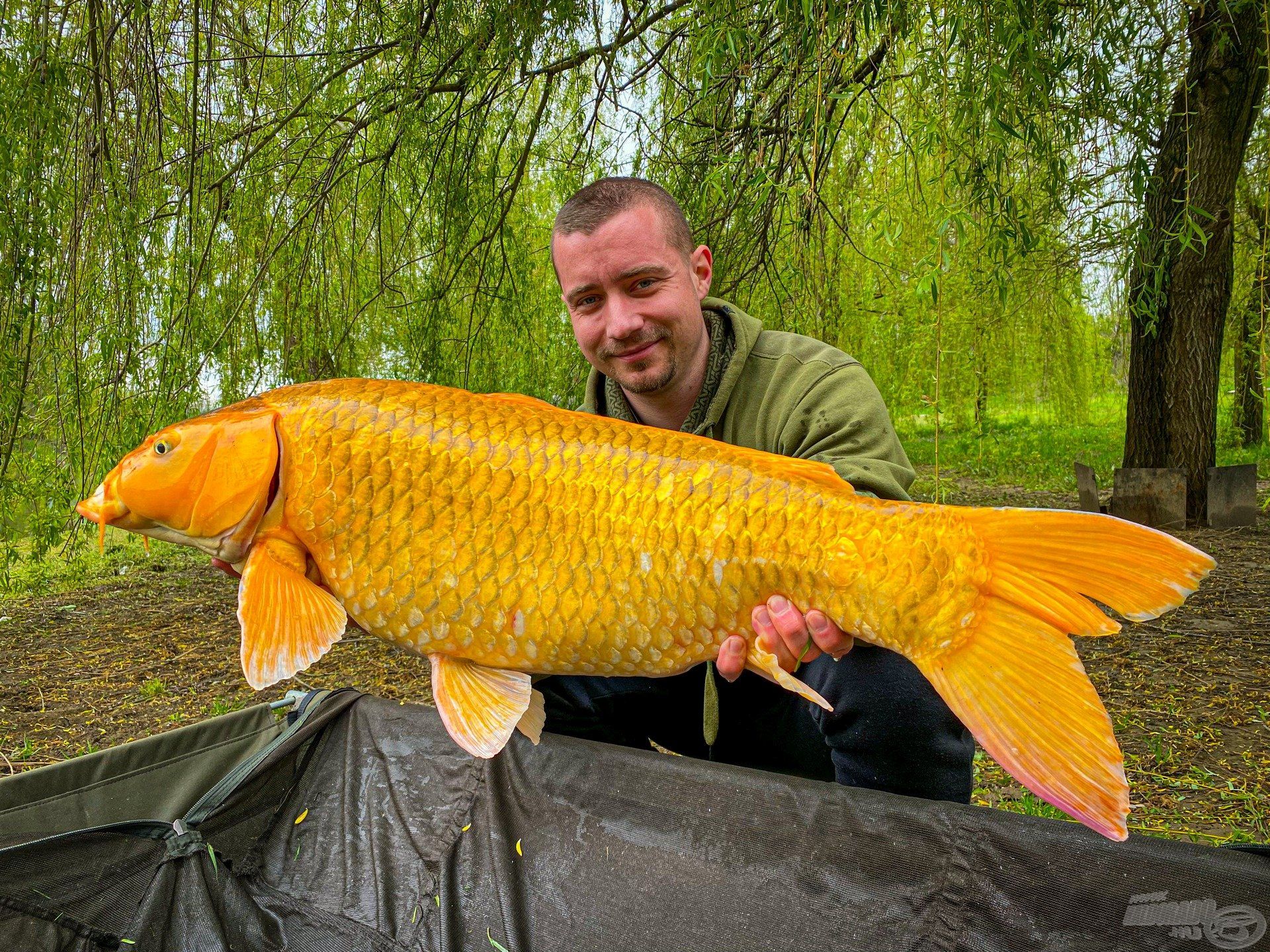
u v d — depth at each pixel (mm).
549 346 4340
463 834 1359
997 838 1042
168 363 3006
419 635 1076
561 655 1058
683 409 1596
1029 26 2035
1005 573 911
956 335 6078
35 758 2711
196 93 2955
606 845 1253
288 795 1497
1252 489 5668
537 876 1282
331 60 3467
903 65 2441
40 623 4359
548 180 4465
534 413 1082
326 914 1382
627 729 1677
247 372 3436
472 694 1067
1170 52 3705
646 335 1452
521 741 1373
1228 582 4438
